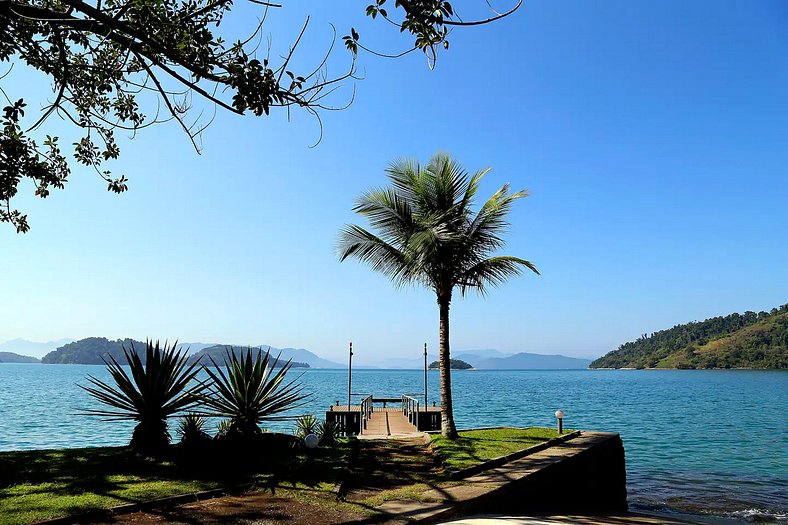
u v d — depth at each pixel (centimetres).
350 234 1636
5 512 679
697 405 5644
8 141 1070
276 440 1276
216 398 1166
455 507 819
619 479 1641
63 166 1223
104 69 781
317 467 1085
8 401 4700
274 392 1219
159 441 1108
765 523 1346
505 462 1198
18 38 789
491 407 5325
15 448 2105
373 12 599
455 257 1520
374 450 1400
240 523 688
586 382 14012
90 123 977
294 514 740
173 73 590
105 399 1091
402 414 2602
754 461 2280
